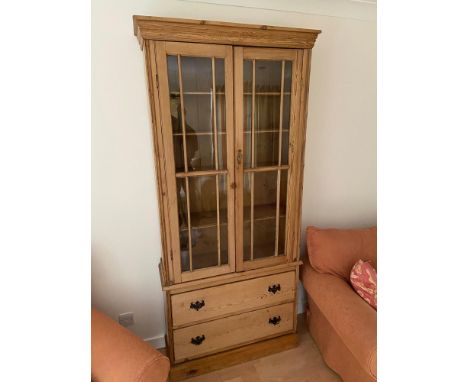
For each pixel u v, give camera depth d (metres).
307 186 2.06
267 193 1.65
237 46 1.36
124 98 1.55
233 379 1.69
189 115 1.42
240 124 1.46
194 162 1.48
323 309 1.63
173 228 1.47
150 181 1.69
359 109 2.05
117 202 1.67
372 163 2.18
